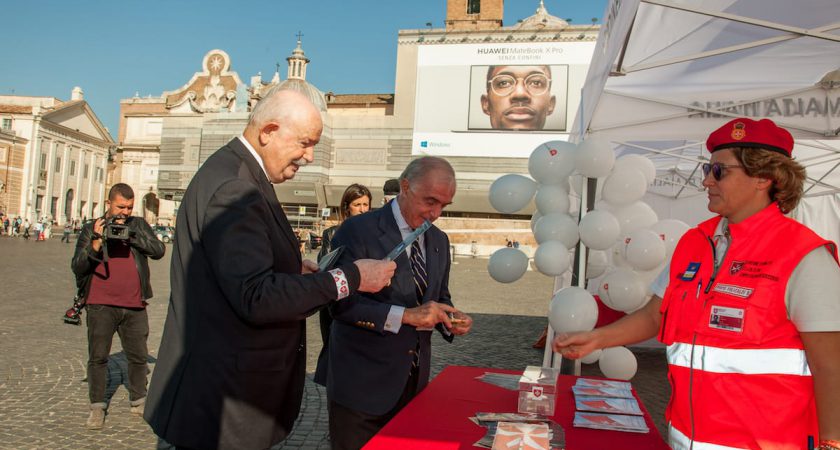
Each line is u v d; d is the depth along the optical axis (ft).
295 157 6.28
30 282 40.98
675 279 5.98
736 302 5.20
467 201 134.31
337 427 7.89
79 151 186.50
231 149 6.17
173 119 168.25
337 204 148.97
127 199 13.33
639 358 23.68
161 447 12.07
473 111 133.90
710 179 5.66
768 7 11.94
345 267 6.00
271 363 5.98
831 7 11.59
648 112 15.83
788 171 5.36
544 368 7.17
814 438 5.01
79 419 13.65
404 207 8.27
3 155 156.56
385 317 7.47
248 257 5.53
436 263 8.62
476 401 7.30
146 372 14.14
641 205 15.16
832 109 14.70
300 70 171.32
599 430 6.43
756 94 15.05
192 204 5.91
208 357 5.76
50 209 172.55
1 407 14.34
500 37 132.98
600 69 12.51
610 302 14.83
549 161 13.76
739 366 5.13
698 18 12.50
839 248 27.43
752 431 5.03
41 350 20.63
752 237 5.37
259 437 5.90
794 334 5.05
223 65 187.52
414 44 147.02
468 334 27.73
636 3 9.13
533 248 126.00
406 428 6.23
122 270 13.38
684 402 5.51
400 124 147.43
